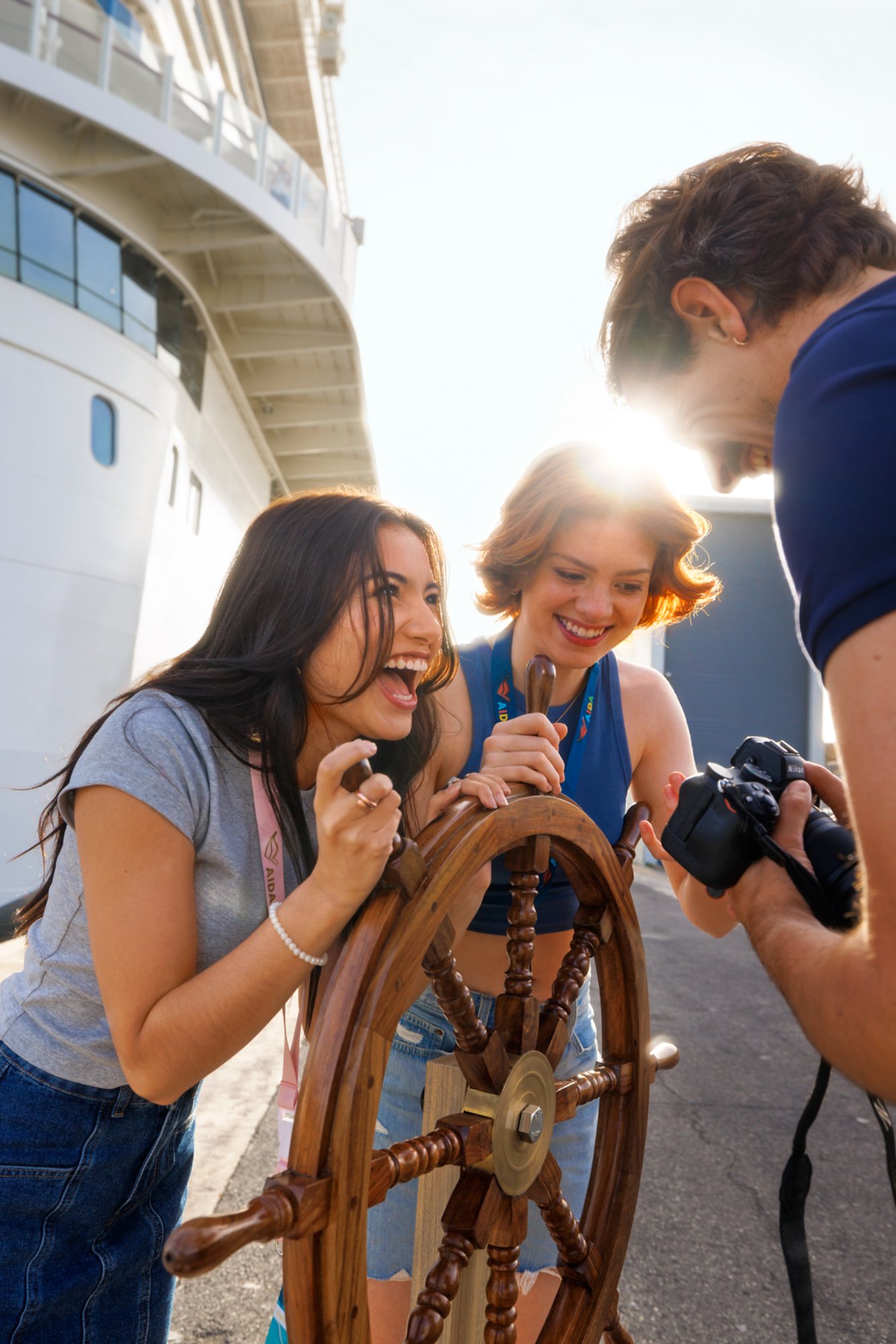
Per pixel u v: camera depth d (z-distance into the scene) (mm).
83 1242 982
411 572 955
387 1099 1304
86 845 854
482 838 804
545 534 1207
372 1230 1244
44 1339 960
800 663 10227
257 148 11922
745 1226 2301
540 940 1367
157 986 828
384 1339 1226
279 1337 1146
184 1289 1990
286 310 14234
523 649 1315
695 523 1247
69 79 9672
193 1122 1099
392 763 1157
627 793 1429
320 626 917
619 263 925
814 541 608
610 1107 1062
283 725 927
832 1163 2701
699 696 10266
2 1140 935
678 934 6801
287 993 787
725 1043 3957
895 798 548
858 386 604
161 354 11852
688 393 870
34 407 9438
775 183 792
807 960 656
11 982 1021
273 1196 610
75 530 9703
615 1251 1008
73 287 10195
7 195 9711
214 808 910
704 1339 1818
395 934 714
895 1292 2004
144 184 11195
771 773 912
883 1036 558
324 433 18562
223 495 15500
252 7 17594
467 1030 833
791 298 773
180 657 1008
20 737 9039
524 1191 880
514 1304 868
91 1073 946
